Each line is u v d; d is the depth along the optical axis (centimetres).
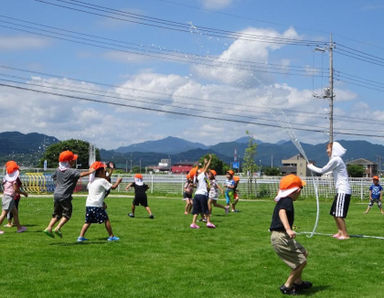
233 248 878
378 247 900
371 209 2023
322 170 1016
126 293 571
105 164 1055
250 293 580
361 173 9762
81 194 2797
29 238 960
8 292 565
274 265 735
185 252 834
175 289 592
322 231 1131
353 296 576
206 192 1177
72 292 569
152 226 1188
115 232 1065
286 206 587
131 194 2894
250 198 2953
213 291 586
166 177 3106
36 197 2408
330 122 3281
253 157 3138
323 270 712
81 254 796
